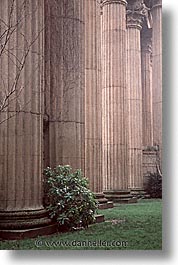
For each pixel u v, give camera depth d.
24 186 8.37
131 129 20.47
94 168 14.16
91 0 14.59
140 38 22.06
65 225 9.23
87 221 9.67
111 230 9.34
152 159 19.27
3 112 8.34
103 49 18.38
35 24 8.76
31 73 8.62
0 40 8.35
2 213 8.18
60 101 10.48
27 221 8.26
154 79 18.39
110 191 17.75
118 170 17.97
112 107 18.11
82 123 11.05
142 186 19.11
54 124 10.39
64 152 10.43
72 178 9.59
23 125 8.42
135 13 20.62
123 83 18.27
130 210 13.49
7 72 8.36
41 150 8.81
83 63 11.20
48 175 9.46
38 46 8.80
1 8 8.45
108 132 18.17
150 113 23.09
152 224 10.20
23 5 8.53
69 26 10.70
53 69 10.47
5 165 8.30
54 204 9.14
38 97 8.74
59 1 10.61
